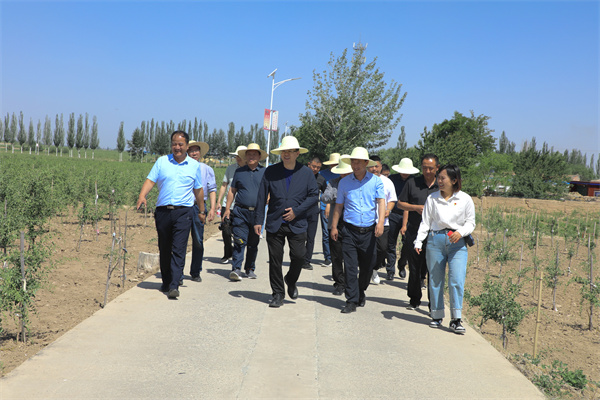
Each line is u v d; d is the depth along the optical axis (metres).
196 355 4.42
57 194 12.36
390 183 7.60
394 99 29.28
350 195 6.10
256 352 4.55
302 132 30.12
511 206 33.00
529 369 5.04
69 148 107.06
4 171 16.22
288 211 6.02
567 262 13.12
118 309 5.75
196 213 7.30
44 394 3.55
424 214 5.70
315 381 3.96
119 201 16.30
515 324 6.27
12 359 4.29
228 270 8.43
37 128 111.75
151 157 109.19
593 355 6.29
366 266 6.30
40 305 5.94
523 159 50.41
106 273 7.84
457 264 5.46
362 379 4.04
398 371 4.25
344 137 28.98
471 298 6.62
